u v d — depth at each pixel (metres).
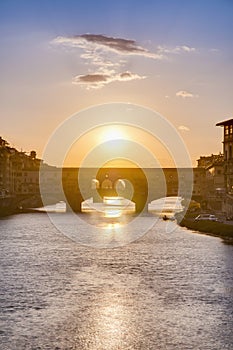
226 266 102.19
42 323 67.38
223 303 75.62
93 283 88.38
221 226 156.38
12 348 59.72
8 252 122.81
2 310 72.31
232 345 60.62
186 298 78.31
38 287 85.25
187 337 62.91
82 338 62.62
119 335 63.59
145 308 73.56
